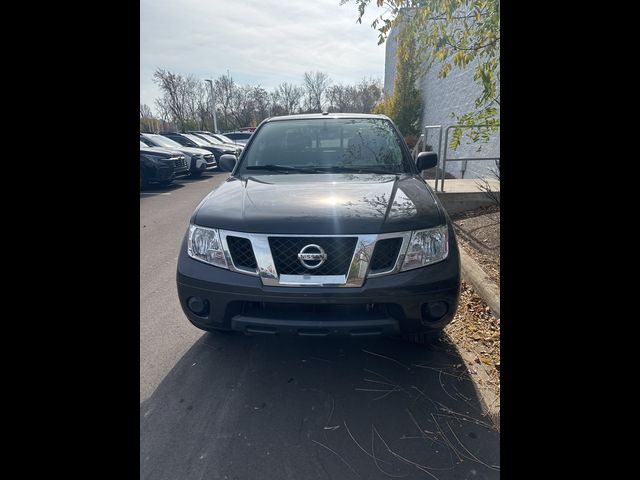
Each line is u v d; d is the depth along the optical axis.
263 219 2.20
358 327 2.10
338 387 2.39
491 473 1.76
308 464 1.84
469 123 4.45
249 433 2.04
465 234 5.15
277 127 3.61
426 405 2.22
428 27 4.30
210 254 2.28
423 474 1.77
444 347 2.78
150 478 1.77
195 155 13.80
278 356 2.73
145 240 5.99
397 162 3.23
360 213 2.20
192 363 2.66
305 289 2.09
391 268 2.13
